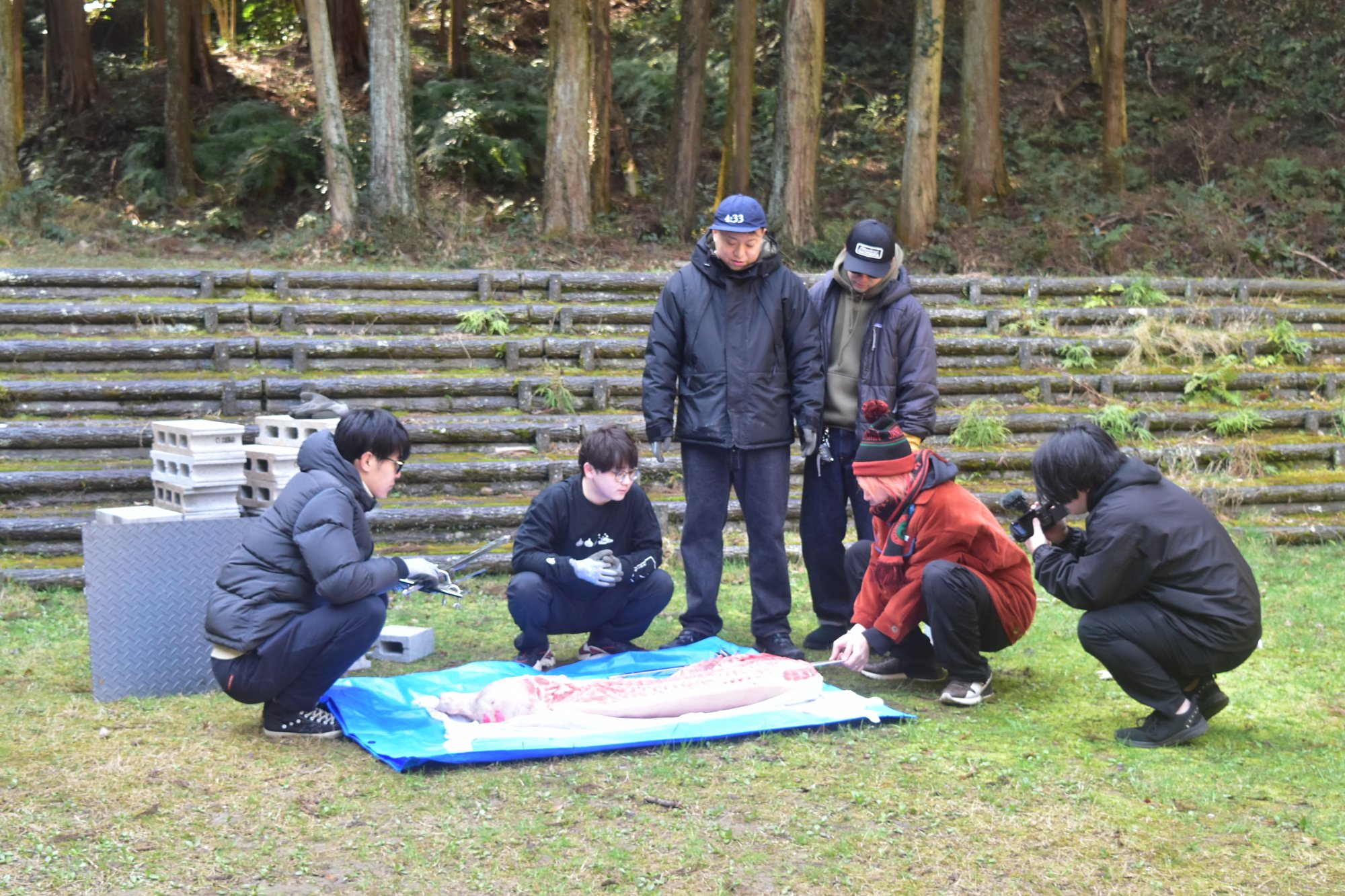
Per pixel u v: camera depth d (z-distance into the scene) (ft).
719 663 13.44
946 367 29.04
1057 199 41.73
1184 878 9.04
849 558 15.33
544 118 48.75
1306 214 39.70
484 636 16.87
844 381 15.88
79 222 38.47
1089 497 12.42
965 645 13.51
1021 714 13.32
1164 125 50.93
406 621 17.53
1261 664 15.38
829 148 50.49
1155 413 27.61
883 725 12.78
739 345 15.39
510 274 29.53
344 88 55.01
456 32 53.88
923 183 38.32
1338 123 48.78
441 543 21.65
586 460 14.33
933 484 13.35
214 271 28.22
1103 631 12.14
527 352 26.99
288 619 11.89
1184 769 11.41
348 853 9.39
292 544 12.02
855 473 13.73
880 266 15.26
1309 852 9.49
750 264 15.24
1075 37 58.34
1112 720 13.10
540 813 10.21
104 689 13.46
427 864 9.18
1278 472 26.66
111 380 23.84
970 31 41.83
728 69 53.88
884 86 55.26
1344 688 14.29
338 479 12.26
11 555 19.81
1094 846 9.59
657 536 15.33
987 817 10.18
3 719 12.66
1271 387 29.40
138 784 10.80
